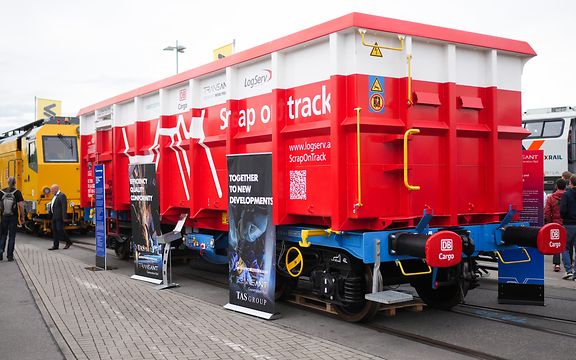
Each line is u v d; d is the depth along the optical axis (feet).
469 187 21.94
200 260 40.32
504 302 25.21
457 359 17.21
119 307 24.62
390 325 21.52
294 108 21.83
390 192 19.83
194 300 26.20
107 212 40.91
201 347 18.43
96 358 17.43
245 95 24.72
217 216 27.86
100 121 39.65
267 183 22.24
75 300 26.22
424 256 18.28
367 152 19.31
